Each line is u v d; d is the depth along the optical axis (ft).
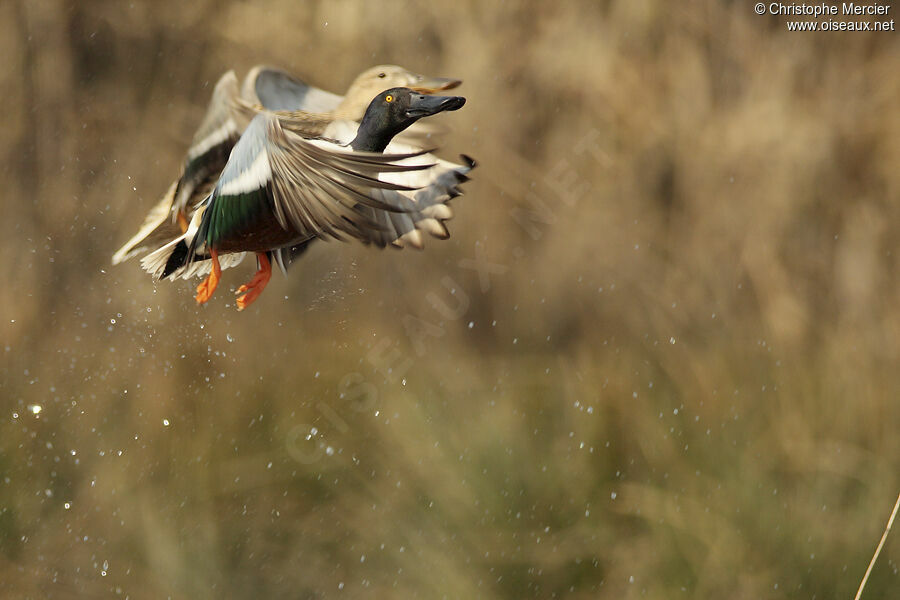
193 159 18.60
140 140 45.21
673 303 39.09
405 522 30.78
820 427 32.55
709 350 36.65
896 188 40.42
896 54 42.32
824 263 39.60
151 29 45.70
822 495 30.17
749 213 40.22
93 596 29.78
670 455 32.07
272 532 31.73
